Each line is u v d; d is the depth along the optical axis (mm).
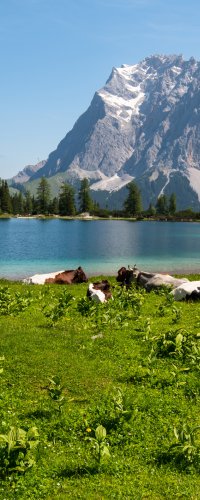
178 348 16938
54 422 11633
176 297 30734
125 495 8898
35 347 17875
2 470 9414
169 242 118250
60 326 21719
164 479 9438
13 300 27297
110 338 19516
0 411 12141
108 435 11047
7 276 53625
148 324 20734
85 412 12180
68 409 12469
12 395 13320
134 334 20406
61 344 18453
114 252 89000
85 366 15922
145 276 35906
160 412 12430
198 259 78062
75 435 11109
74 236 132000
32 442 9766
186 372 15602
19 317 24109
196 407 12742
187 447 9906
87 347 18203
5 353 16953
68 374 15094
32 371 15211
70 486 9141
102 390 13898
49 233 143625
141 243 113250
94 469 9711
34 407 12539
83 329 21297
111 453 10336
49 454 10227
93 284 29938
